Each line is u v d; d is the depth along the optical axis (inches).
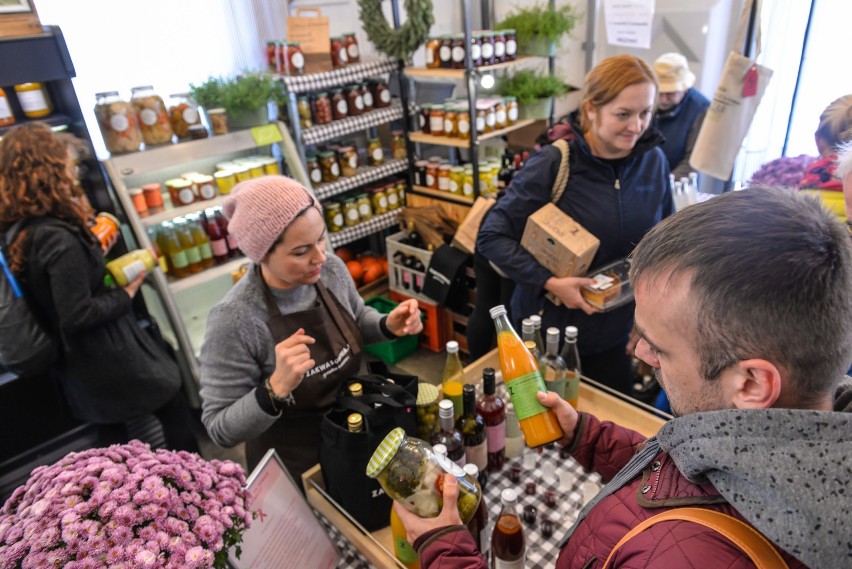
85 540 25.0
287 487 41.7
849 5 97.5
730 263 19.3
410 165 134.9
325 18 111.7
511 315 83.2
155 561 25.8
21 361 71.6
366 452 43.0
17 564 24.6
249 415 47.1
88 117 102.7
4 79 77.9
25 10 78.2
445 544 31.4
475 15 149.7
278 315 53.1
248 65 118.6
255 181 50.9
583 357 76.5
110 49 101.9
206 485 30.9
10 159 68.4
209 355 51.7
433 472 34.8
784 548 17.8
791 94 108.3
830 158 62.3
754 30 96.2
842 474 17.6
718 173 99.0
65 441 94.3
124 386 81.7
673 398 23.8
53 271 69.9
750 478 18.7
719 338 19.9
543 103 127.3
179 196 101.2
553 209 68.9
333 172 123.8
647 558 21.1
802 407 20.4
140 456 30.6
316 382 54.8
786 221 19.6
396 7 122.6
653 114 70.9
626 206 69.5
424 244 129.9
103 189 92.8
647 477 25.8
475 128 113.3
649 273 22.1
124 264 82.6
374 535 45.9
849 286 19.1
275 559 38.2
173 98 102.2
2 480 88.2
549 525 44.7
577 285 66.5
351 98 122.0
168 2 105.4
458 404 53.1
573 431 42.1
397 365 133.0
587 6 136.6
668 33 126.0
